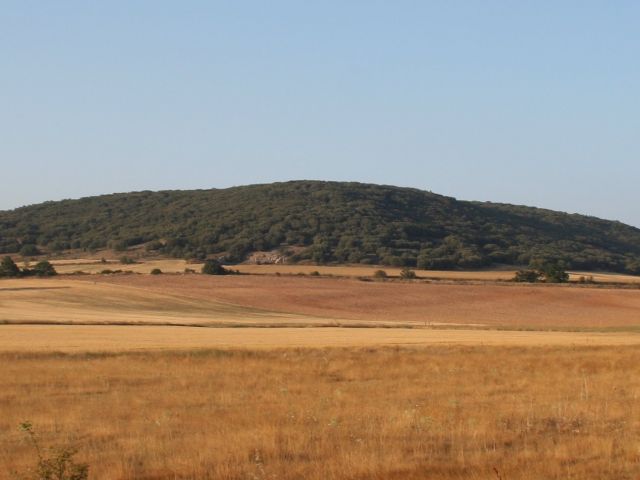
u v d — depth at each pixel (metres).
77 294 85.62
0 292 84.75
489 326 70.88
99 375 28.22
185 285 98.56
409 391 24.39
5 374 28.33
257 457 14.51
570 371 29.92
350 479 13.39
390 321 77.06
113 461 14.74
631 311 89.50
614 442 15.96
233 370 30.38
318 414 19.78
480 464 14.18
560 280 113.56
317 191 187.50
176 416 19.80
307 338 48.19
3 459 15.43
